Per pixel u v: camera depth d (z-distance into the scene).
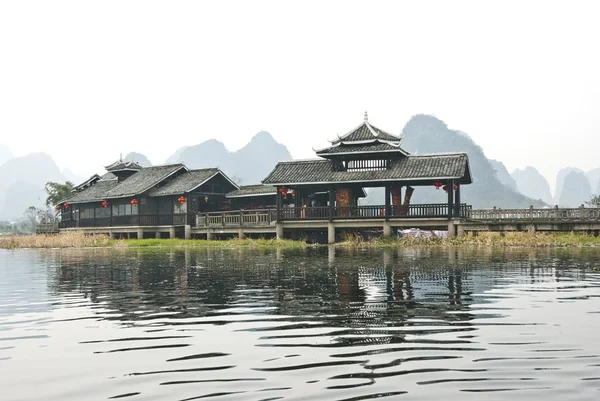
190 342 6.69
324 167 37.25
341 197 36.12
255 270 16.20
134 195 46.06
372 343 6.46
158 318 8.37
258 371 5.38
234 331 7.28
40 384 5.11
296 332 7.13
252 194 44.59
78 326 7.82
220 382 5.06
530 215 30.58
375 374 5.21
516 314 8.20
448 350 6.07
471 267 16.02
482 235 30.55
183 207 45.41
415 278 13.20
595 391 4.64
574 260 18.47
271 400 4.55
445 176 32.00
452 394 4.63
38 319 8.43
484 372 5.23
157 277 14.64
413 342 6.47
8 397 4.77
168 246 35.84
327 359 5.77
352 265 17.33
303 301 9.75
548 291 10.68
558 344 6.28
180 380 5.15
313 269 16.12
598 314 8.16
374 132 34.94
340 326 7.47
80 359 5.98
